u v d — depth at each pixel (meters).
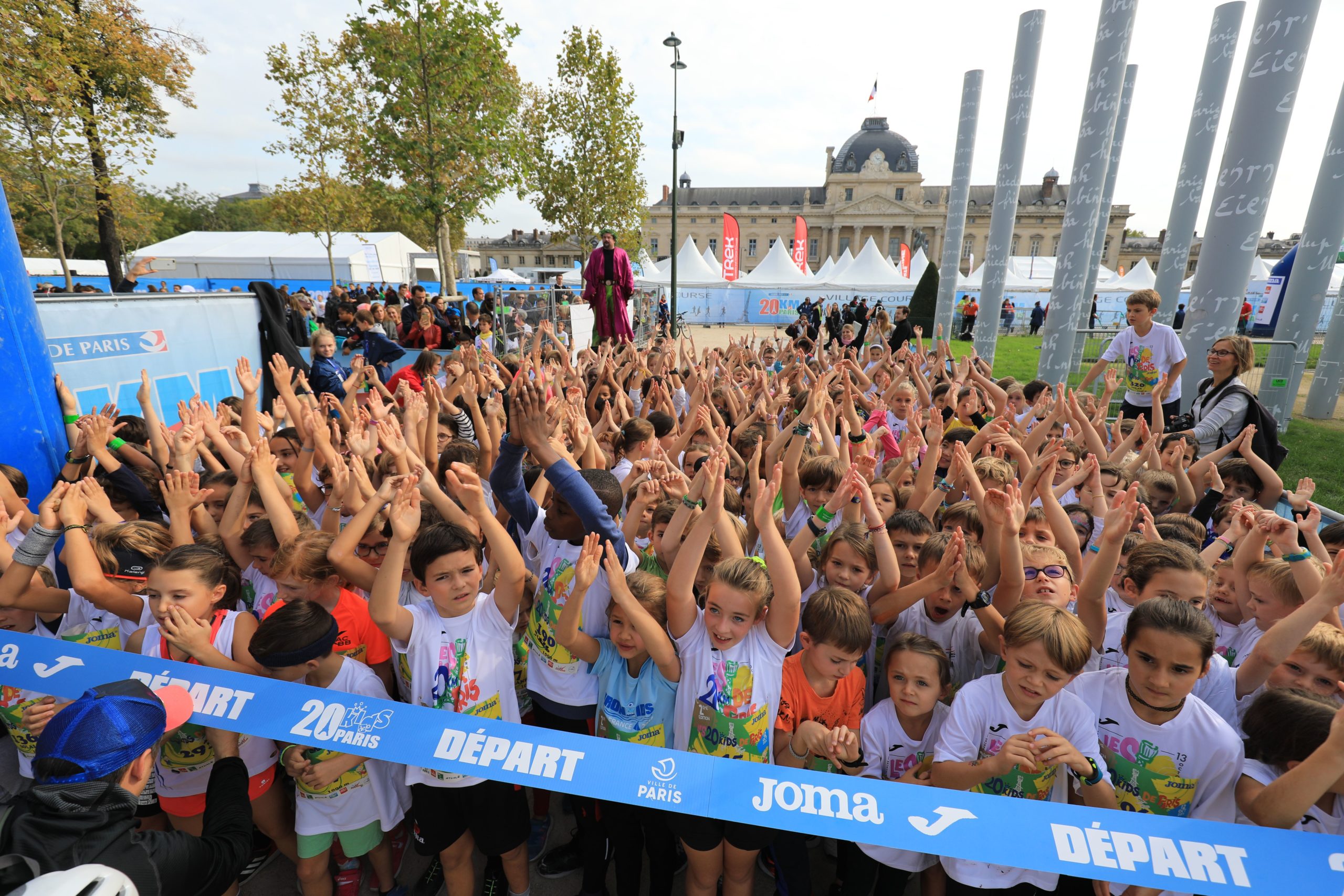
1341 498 7.02
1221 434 5.09
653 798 1.83
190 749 2.31
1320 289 9.58
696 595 2.81
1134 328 6.34
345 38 17.36
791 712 2.38
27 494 3.45
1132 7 10.39
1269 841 1.65
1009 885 2.02
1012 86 13.95
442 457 4.01
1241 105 7.73
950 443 5.02
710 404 5.31
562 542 2.63
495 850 2.31
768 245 89.12
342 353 11.84
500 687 2.36
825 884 2.61
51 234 28.66
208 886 1.56
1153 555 2.55
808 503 3.64
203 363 6.14
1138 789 2.08
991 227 14.82
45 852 1.35
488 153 18.27
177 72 13.45
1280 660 2.14
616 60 24.25
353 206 26.25
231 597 2.49
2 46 10.15
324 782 2.16
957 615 2.74
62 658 2.19
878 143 85.69
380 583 2.19
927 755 2.32
